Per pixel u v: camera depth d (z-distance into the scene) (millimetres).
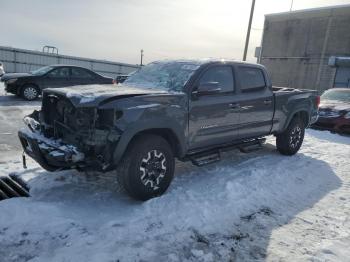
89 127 3582
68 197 3949
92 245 2959
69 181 4422
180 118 4137
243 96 5180
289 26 28375
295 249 3158
